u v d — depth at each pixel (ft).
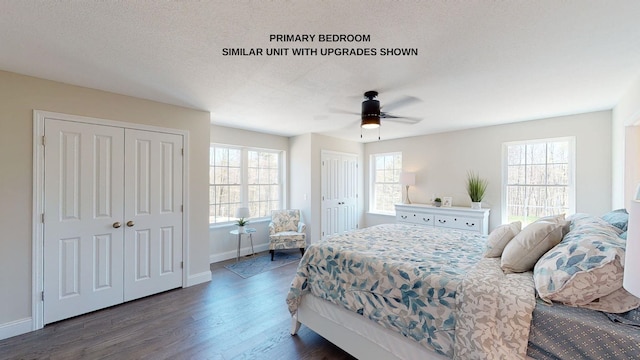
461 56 6.48
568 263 4.26
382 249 7.09
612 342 3.49
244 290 10.48
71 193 8.31
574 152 11.79
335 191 17.78
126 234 9.34
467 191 14.92
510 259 5.44
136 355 6.52
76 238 8.40
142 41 5.85
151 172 9.87
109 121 8.95
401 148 17.90
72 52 6.32
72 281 8.32
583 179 11.53
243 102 10.10
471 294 4.47
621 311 3.77
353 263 6.46
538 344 3.96
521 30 5.36
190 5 4.65
